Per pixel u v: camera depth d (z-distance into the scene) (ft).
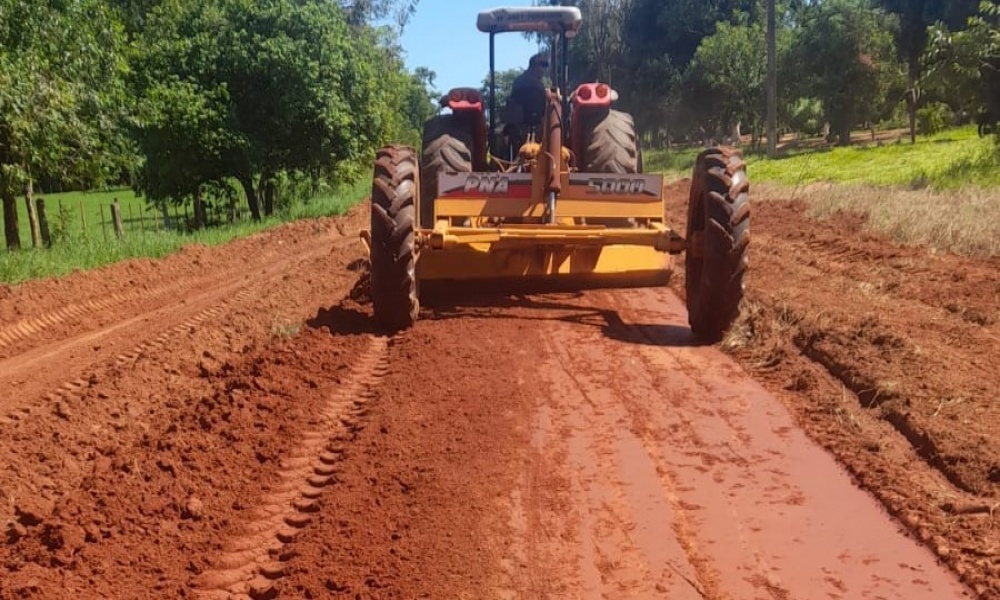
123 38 62.44
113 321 32.89
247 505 14.25
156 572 12.12
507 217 26.32
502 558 12.32
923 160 80.18
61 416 19.97
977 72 62.28
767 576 11.84
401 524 13.25
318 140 80.33
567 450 16.14
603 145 30.17
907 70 128.47
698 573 11.94
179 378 22.72
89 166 54.44
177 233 63.05
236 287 39.11
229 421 17.81
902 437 16.11
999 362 19.72
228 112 72.02
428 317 26.61
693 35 178.09
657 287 30.99
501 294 30.14
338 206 81.56
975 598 11.16
